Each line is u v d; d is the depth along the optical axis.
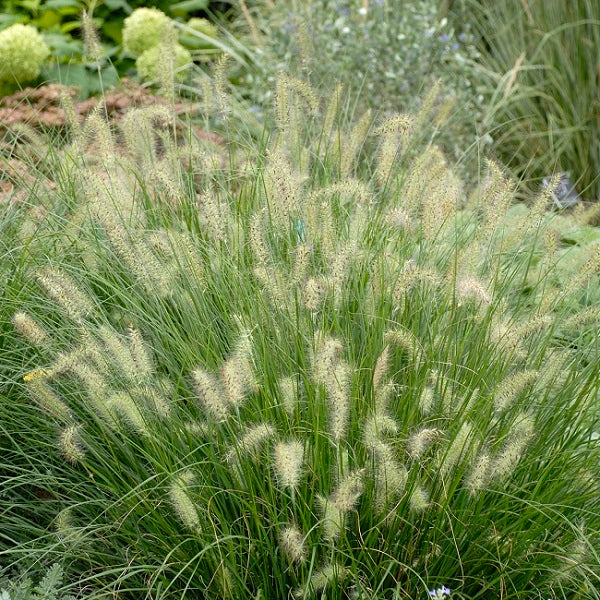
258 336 1.75
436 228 1.91
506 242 1.93
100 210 1.78
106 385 1.66
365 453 1.65
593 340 1.91
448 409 1.69
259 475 1.66
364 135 2.12
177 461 1.65
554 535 1.70
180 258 1.86
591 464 1.74
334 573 1.57
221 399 1.58
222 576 1.60
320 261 1.91
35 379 1.66
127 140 2.09
